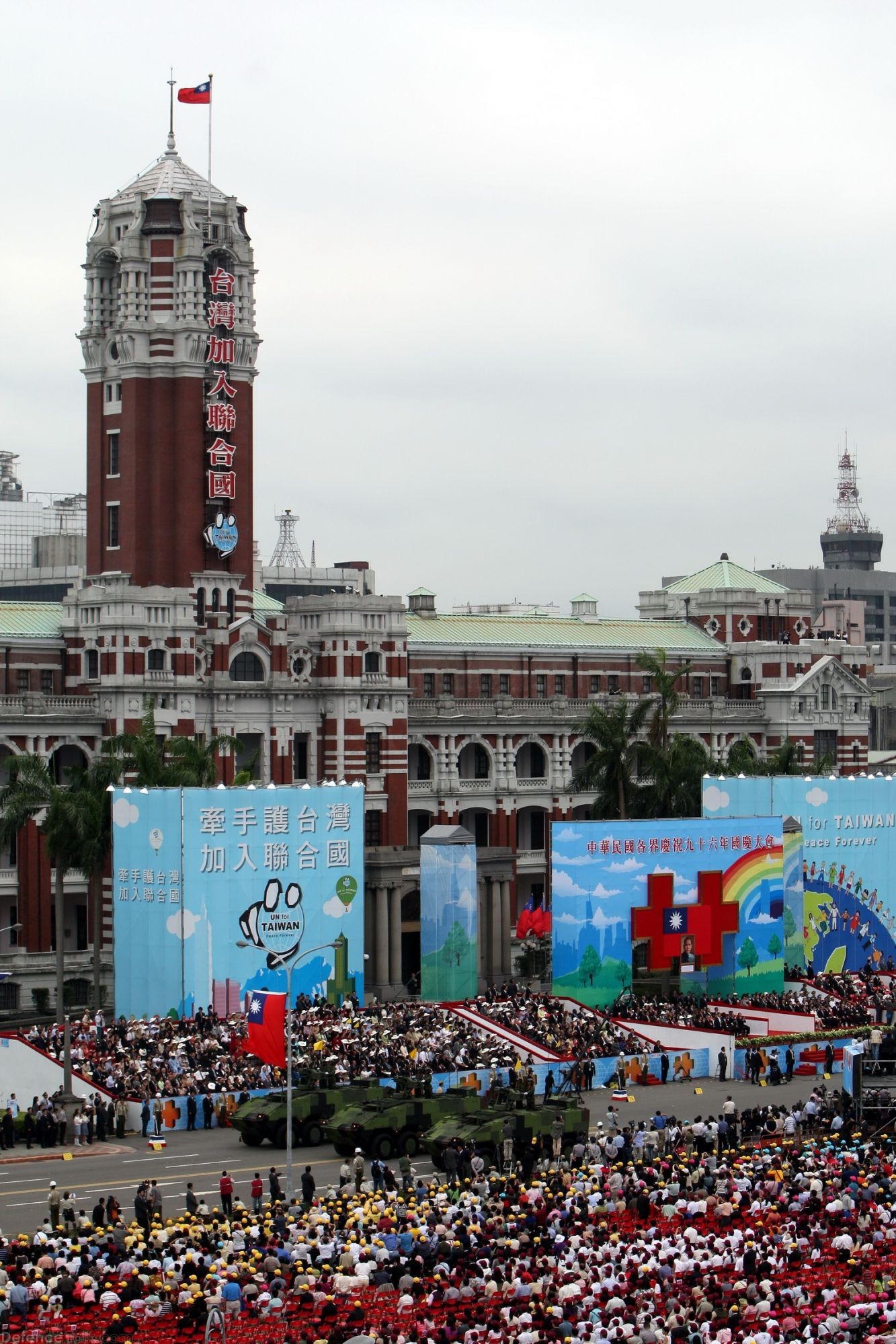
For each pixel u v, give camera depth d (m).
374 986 186.25
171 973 152.00
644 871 166.50
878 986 176.62
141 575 196.12
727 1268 86.81
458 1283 82.62
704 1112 133.38
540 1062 141.00
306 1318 78.94
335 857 159.88
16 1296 79.56
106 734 185.50
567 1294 80.25
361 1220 91.62
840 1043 155.75
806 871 181.50
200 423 197.00
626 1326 75.56
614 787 196.62
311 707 199.62
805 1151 109.06
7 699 180.38
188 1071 130.38
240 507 199.75
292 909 157.25
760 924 173.00
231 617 197.25
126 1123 126.06
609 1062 144.00
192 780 164.50
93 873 157.38
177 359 196.00
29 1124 122.00
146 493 196.50
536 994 170.00
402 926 192.00
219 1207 101.00
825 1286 84.56
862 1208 95.69
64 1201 98.31
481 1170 108.06
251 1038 108.69
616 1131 115.62
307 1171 103.31
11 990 175.88
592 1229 92.12
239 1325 77.75
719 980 171.12
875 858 185.75
